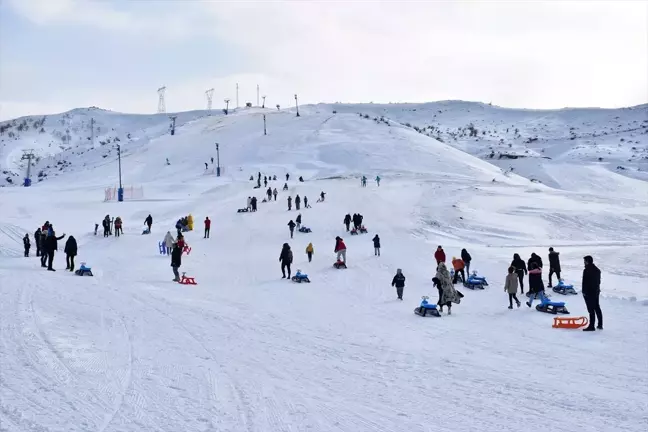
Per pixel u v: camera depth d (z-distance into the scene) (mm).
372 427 7199
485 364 10898
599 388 9289
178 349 11227
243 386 8867
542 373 10266
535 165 125938
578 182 107812
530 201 52281
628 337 13469
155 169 105625
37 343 10852
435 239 38500
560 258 30125
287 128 130125
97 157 156125
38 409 7273
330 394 8688
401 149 102688
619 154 150000
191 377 9234
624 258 29375
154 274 25375
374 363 10867
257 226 44438
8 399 7613
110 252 33406
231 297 19578
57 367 9312
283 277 24875
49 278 21484
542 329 14625
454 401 8469
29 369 9109
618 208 49062
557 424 7492
